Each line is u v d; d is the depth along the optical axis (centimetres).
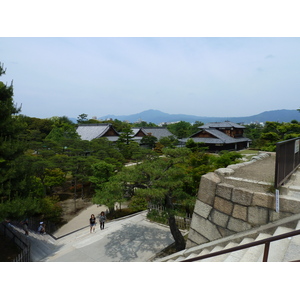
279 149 454
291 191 459
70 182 2602
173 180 923
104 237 1156
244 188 492
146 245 1045
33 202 1095
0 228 1409
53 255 1054
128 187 986
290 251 333
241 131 6041
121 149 3838
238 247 312
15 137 1238
